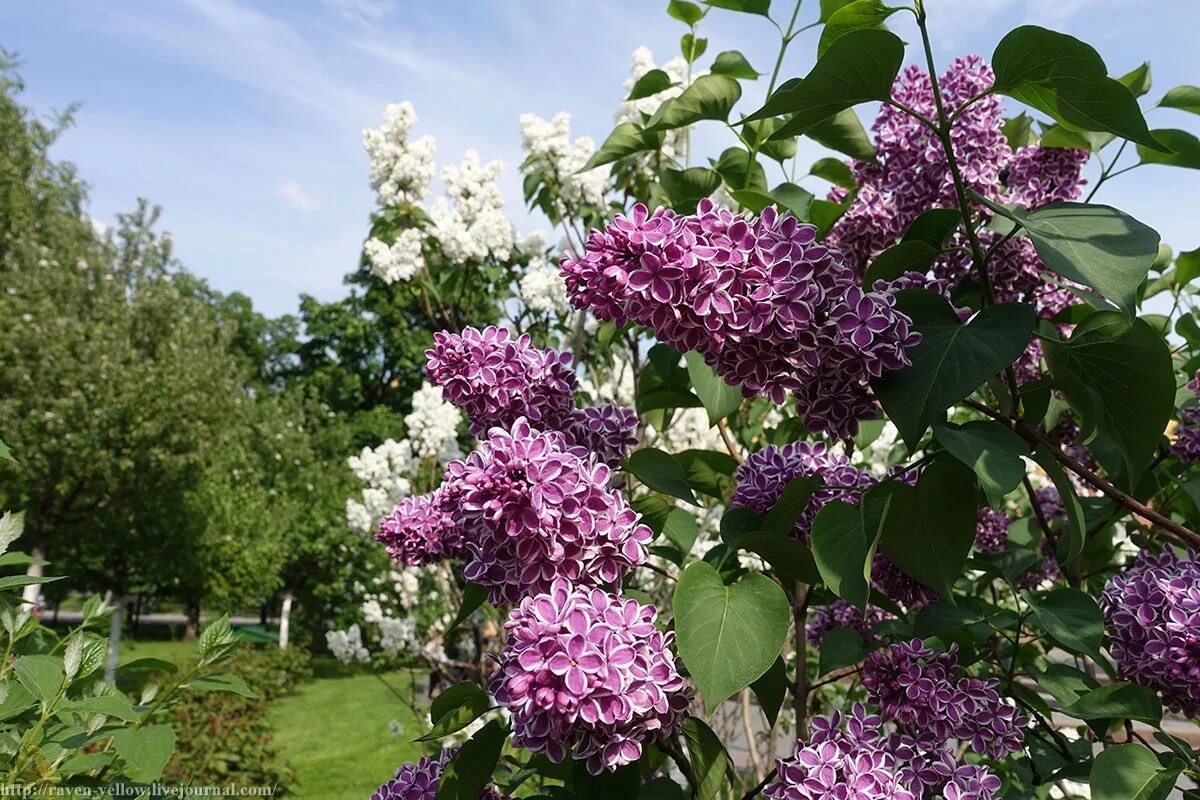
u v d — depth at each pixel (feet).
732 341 4.70
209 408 56.13
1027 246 6.93
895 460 11.05
